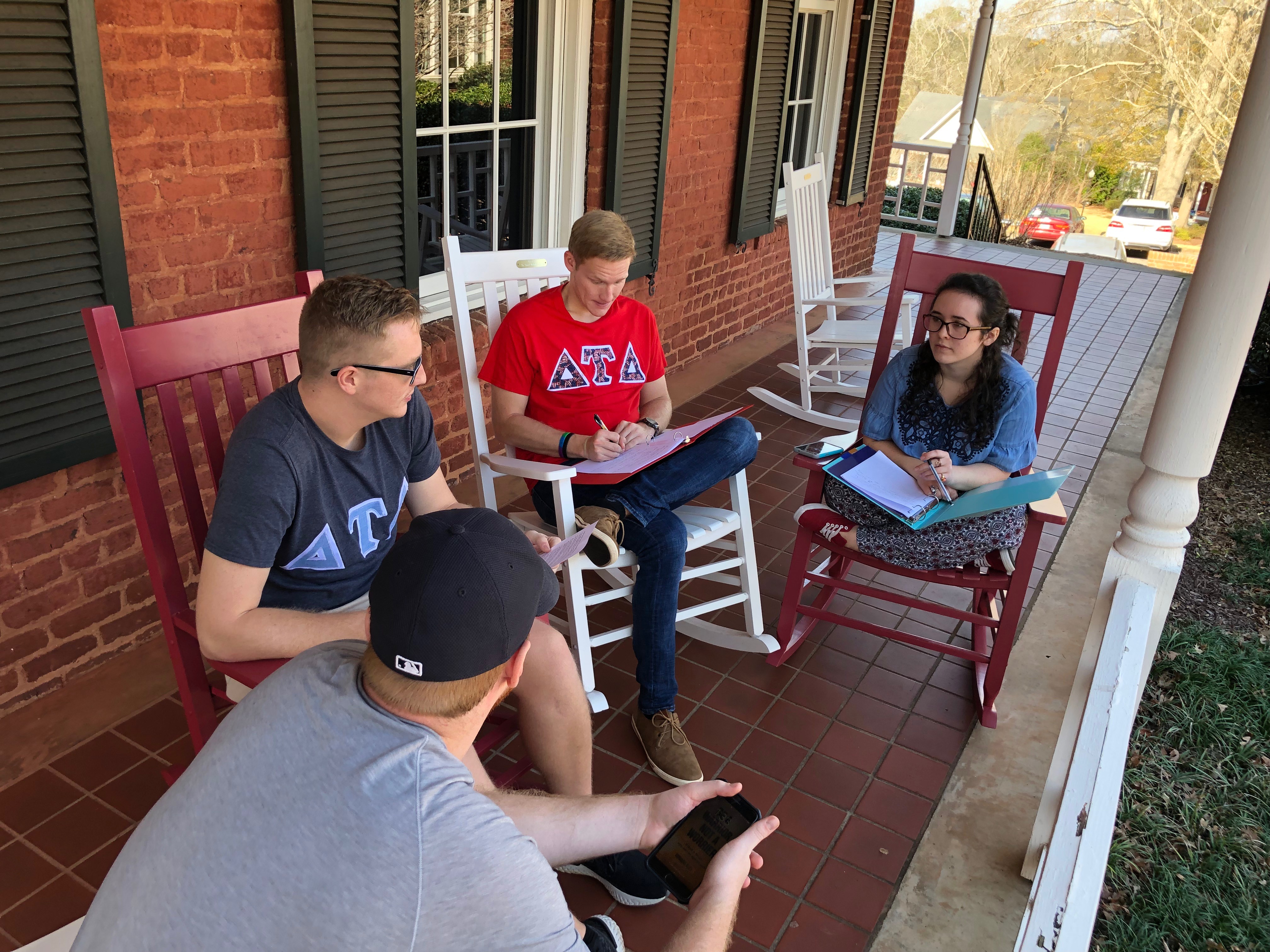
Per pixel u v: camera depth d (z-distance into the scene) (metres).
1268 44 1.72
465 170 3.79
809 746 2.65
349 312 1.69
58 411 2.39
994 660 2.72
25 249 2.23
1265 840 2.59
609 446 2.61
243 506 1.71
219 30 2.55
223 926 0.98
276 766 1.05
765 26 5.20
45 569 2.52
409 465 2.06
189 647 1.94
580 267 2.59
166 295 2.63
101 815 2.25
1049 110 21.11
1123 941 2.24
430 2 3.37
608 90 4.13
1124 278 8.58
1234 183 1.82
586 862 2.13
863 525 2.82
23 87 2.12
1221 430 2.02
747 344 6.13
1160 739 2.97
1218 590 3.93
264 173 2.79
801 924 2.10
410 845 0.98
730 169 5.44
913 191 14.45
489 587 1.05
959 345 2.64
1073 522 4.08
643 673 2.52
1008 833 2.41
